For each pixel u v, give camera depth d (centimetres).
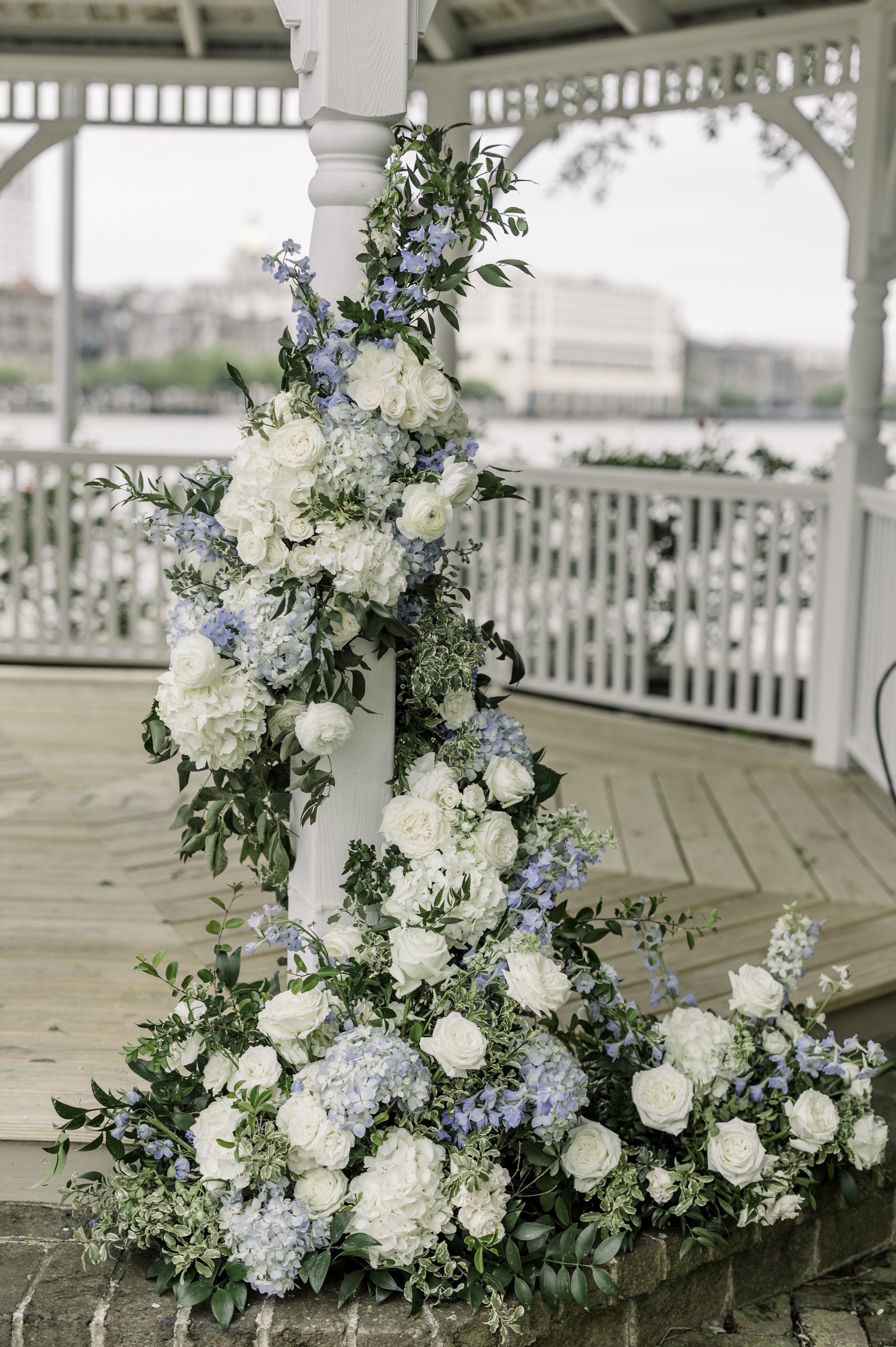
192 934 325
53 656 669
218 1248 206
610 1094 236
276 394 222
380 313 217
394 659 232
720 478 544
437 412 219
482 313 2573
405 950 213
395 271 221
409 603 232
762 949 331
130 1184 211
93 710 576
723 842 420
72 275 756
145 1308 205
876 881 386
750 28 465
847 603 498
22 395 3089
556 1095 206
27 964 303
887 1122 268
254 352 3216
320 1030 220
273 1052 213
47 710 575
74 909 340
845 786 489
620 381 2706
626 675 654
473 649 233
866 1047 273
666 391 2773
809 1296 246
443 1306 207
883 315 479
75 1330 202
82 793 449
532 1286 211
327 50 215
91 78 537
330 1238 206
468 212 224
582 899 365
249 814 220
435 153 223
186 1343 201
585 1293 207
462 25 522
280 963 268
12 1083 245
